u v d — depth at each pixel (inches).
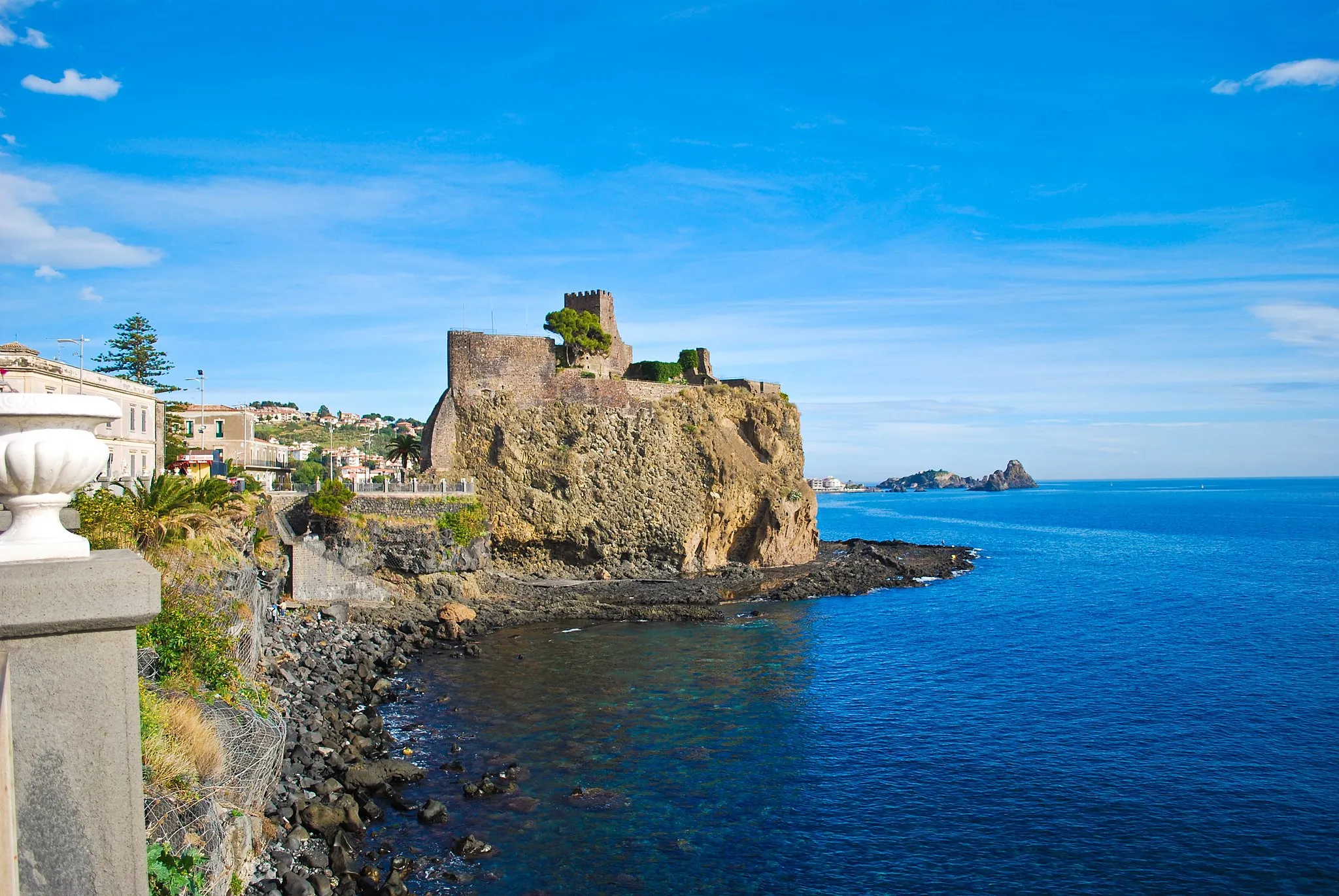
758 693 2203.5
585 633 3014.3
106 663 299.0
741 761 1695.4
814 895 1195.3
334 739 1670.8
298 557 3122.5
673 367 5246.1
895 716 2000.5
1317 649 2662.4
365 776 1486.2
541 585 3981.3
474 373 4387.3
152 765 786.2
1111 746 1768.0
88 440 297.3
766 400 5172.2
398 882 1141.7
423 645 2751.0
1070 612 3410.4
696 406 4881.9
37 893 292.4
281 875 1046.4
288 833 1194.6
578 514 4357.8
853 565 4751.5
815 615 3403.1
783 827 1398.9
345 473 4092.0
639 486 4532.5
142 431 2491.4
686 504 4598.9
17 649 286.4
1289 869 1256.8
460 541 3718.0
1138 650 2672.2
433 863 1247.5
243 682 1312.7
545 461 4365.2
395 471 5221.5
